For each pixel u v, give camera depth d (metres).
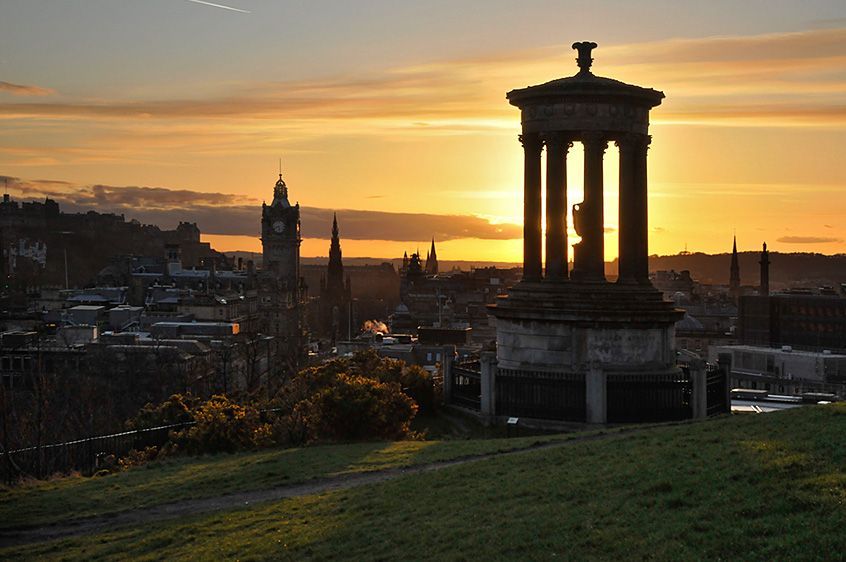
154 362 142.25
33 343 155.38
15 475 55.00
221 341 179.75
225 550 34.12
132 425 74.88
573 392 54.69
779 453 31.16
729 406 57.81
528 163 60.69
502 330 59.94
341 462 47.53
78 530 41.12
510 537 28.56
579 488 32.38
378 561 29.86
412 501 36.12
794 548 23.08
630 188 59.31
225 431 59.28
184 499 44.41
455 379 62.69
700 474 30.53
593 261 59.09
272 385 154.12
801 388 157.50
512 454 42.09
